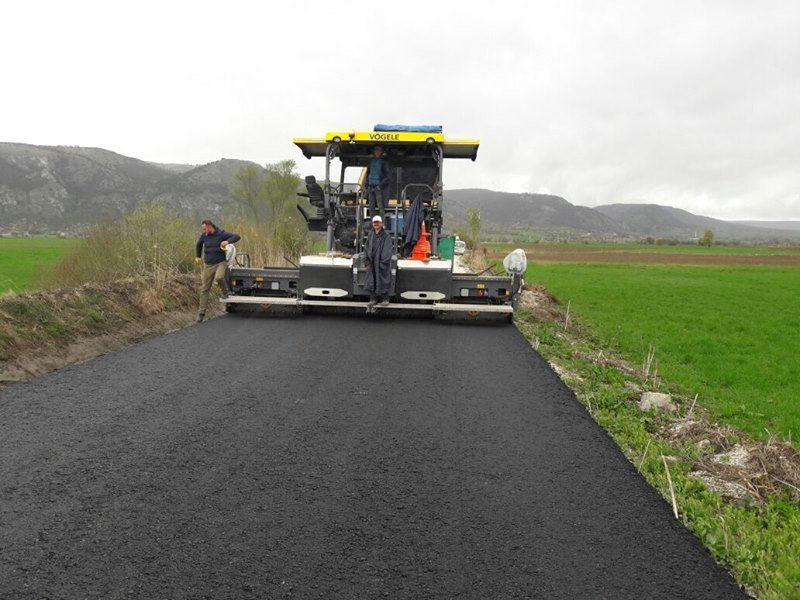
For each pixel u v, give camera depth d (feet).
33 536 11.19
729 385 34.45
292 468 14.55
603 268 159.84
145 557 10.58
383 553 10.90
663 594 10.00
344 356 27.14
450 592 9.80
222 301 38.81
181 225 56.13
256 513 12.26
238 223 69.10
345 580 10.04
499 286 38.24
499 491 13.67
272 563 10.48
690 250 308.60
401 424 18.01
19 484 13.30
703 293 88.94
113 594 9.51
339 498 13.04
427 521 12.15
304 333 32.89
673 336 48.80
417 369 25.08
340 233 42.11
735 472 16.80
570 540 11.62
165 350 27.45
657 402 23.65
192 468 14.39
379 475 14.30
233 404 19.47
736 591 10.19
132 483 13.50
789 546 12.11
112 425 17.24
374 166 40.63
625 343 44.78
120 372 23.21
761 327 55.72
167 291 41.06
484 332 35.17
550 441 17.03
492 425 18.22
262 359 26.08
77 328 29.78
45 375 22.54
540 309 53.62
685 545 11.62
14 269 94.84
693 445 18.79
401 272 37.73
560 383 23.58
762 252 285.84
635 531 12.09
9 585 9.68
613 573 10.55
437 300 38.27
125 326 33.30
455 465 15.07
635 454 16.74
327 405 19.63
